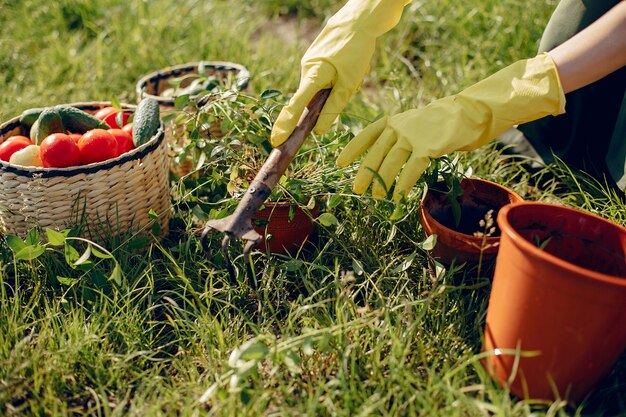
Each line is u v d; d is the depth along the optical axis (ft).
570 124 6.72
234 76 7.98
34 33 10.64
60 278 5.20
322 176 5.92
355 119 6.57
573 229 4.50
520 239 3.98
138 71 9.73
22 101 8.39
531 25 9.00
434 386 4.21
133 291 5.17
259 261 5.82
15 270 5.25
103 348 4.86
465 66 8.94
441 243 5.19
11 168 5.36
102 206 5.64
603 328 3.91
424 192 5.39
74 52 9.86
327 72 5.54
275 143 5.26
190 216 6.34
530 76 5.05
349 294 5.14
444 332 4.94
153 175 5.97
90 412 4.38
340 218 6.14
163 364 4.81
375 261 5.64
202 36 10.35
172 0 11.64
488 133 5.25
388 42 10.20
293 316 5.26
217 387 4.36
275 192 5.63
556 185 6.90
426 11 10.43
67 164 5.51
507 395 4.15
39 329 5.18
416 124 5.31
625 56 4.86
